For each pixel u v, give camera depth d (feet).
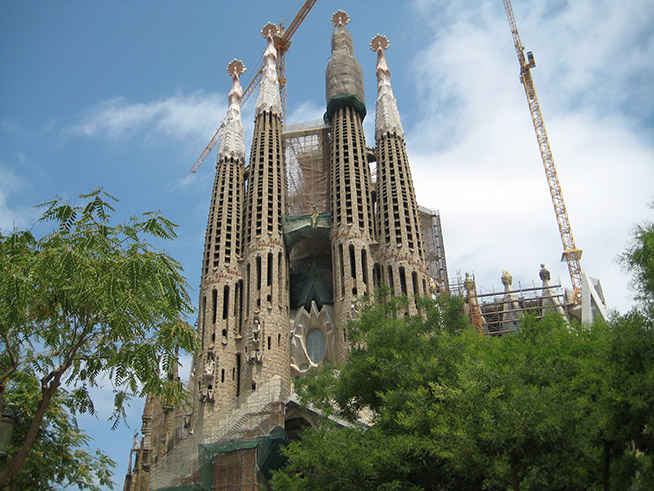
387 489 100.73
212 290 285.02
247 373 263.08
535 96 455.22
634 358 87.40
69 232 76.95
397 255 280.10
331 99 322.14
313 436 114.83
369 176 312.09
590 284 318.86
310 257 318.65
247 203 307.78
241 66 360.48
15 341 75.15
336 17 356.59
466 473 89.81
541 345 126.62
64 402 100.73
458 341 120.88
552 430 83.25
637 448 89.30
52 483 99.60
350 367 126.21
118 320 70.23
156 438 295.07
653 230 92.99
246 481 195.31
